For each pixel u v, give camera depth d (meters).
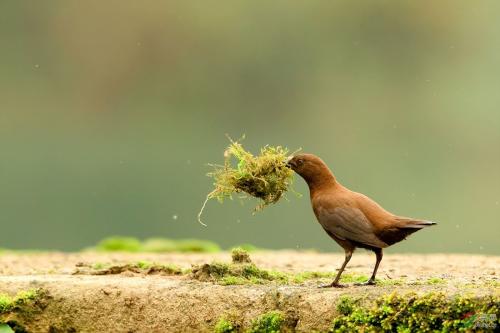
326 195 11.23
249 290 10.99
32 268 13.92
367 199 11.10
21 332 11.36
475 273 12.86
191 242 19.36
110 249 18.92
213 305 10.96
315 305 10.55
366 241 10.81
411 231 10.73
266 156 11.61
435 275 12.54
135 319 11.17
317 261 15.30
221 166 11.74
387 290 10.54
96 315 11.28
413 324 10.12
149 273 12.44
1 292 11.60
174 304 11.10
